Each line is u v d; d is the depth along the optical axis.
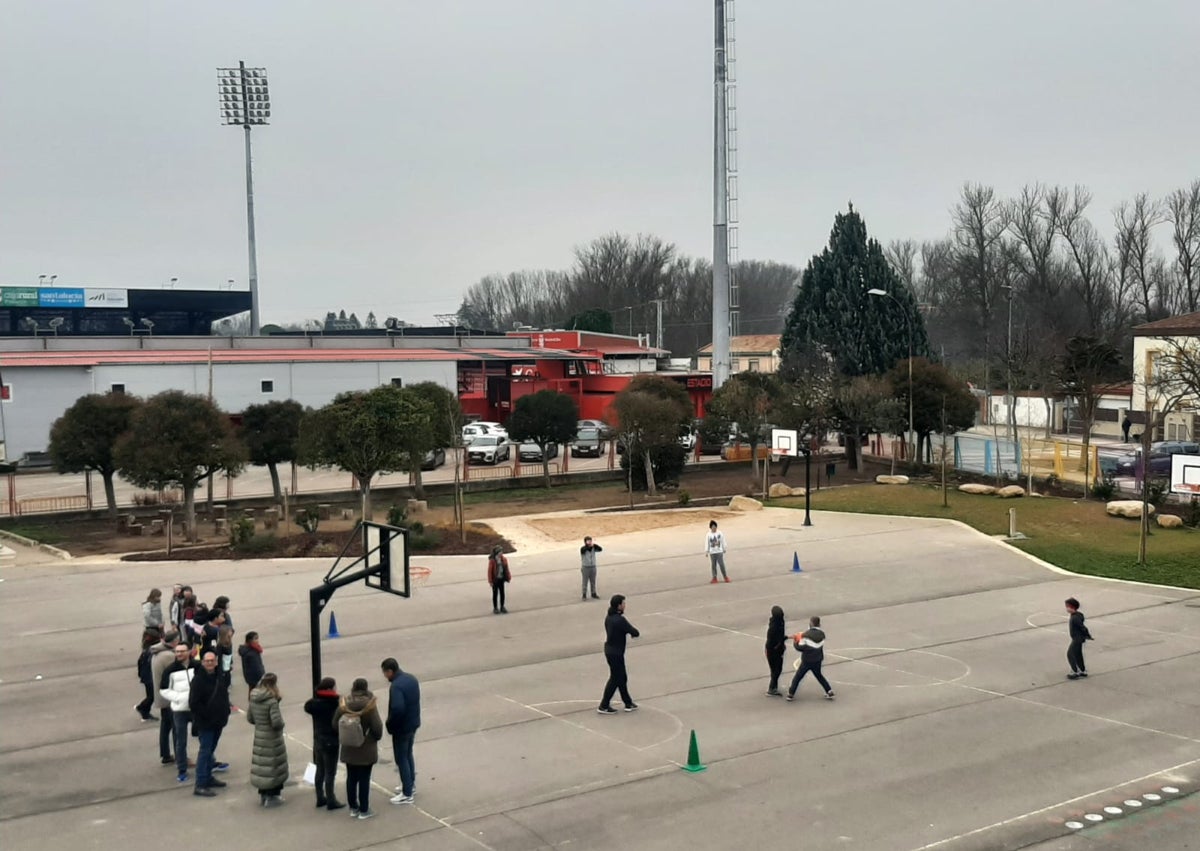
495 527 36.41
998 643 21.70
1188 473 31.00
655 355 87.38
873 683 18.80
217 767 14.79
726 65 61.09
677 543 33.41
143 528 35.53
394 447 34.19
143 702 17.08
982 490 41.28
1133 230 81.25
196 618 18.64
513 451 61.31
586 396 73.31
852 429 49.78
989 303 88.69
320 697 13.34
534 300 170.00
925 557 30.92
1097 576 28.56
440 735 16.11
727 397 46.69
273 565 29.89
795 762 14.91
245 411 41.50
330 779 13.25
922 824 12.84
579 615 24.08
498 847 12.17
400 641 21.83
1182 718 16.94
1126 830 12.72
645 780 14.23
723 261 61.28
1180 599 25.89
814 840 12.37
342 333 94.44
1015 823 12.90
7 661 20.56
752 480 48.66
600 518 38.88
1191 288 79.06
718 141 61.22
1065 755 15.23
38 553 32.34
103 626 23.28
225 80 83.38
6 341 63.94
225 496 43.81
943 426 44.59
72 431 37.56
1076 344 48.22
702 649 21.09
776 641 17.92
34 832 12.68
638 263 140.12
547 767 14.72
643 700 17.81
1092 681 18.97
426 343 80.12
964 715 17.03
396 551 14.29
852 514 38.84
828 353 64.38
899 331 64.75
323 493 43.03
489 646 21.42
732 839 12.38
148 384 57.59
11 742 15.95
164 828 12.76
